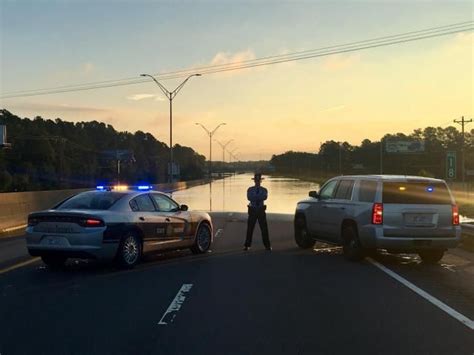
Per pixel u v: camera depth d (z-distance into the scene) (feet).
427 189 40.04
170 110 182.19
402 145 401.90
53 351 20.42
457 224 40.16
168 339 21.90
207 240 47.60
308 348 20.72
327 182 48.16
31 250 37.60
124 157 419.95
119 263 37.83
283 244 53.21
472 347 20.92
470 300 28.91
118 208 38.65
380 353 20.17
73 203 39.60
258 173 48.75
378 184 40.14
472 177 368.68
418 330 23.22
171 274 36.47
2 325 23.99
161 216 41.98
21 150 332.60
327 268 38.96
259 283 33.32
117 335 22.47
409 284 33.14
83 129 508.94
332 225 44.80
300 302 28.32
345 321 24.64
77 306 27.43
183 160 582.76
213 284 32.99
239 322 24.41
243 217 85.35
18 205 75.31
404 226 39.34
